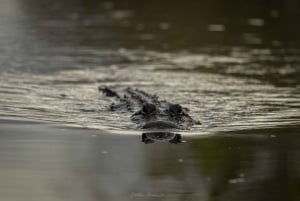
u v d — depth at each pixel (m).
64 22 97.69
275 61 70.12
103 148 39.28
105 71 64.19
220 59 71.75
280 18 103.25
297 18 102.12
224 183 33.72
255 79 61.06
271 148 38.78
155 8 116.69
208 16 106.81
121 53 74.38
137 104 48.25
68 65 66.38
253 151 38.12
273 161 36.44
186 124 43.69
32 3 120.88
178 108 44.91
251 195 32.25
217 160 36.94
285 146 39.06
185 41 83.88
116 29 92.38
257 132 42.62
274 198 31.48
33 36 83.69
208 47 79.56
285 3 115.88
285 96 53.81
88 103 50.72
